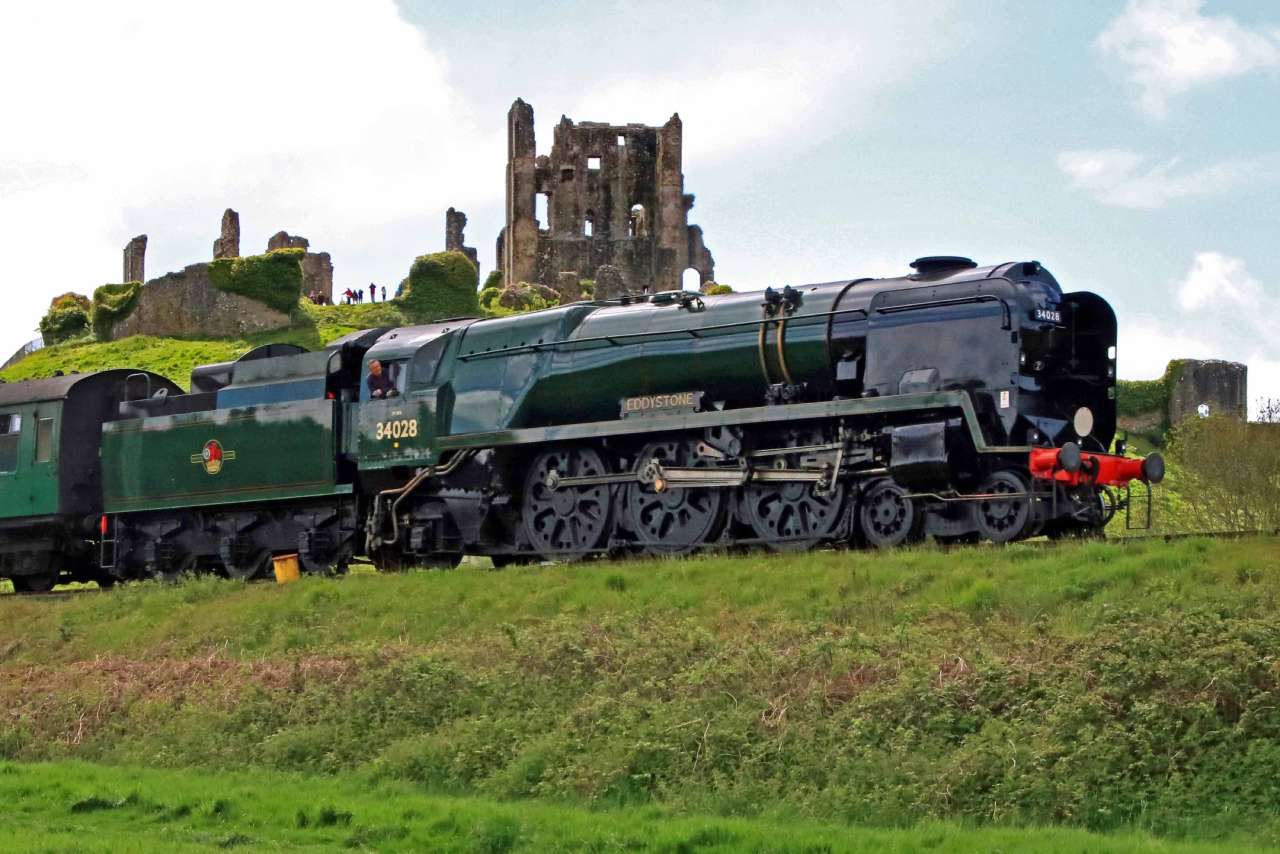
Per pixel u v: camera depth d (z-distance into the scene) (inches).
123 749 815.1
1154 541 760.3
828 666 689.0
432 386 1087.6
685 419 959.6
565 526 1021.8
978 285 870.4
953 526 861.2
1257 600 665.6
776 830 561.3
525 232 4493.1
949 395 850.1
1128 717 605.0
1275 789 552.1
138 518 1288.1
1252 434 1499.8
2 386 1379.2
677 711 684.1
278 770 743.1
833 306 927.0
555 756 679.1
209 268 3412.9
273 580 1137.4
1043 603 708.0
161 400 1279.5
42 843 575.5
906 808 583.8
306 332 3366.1
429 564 1096.8
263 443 1178.6
